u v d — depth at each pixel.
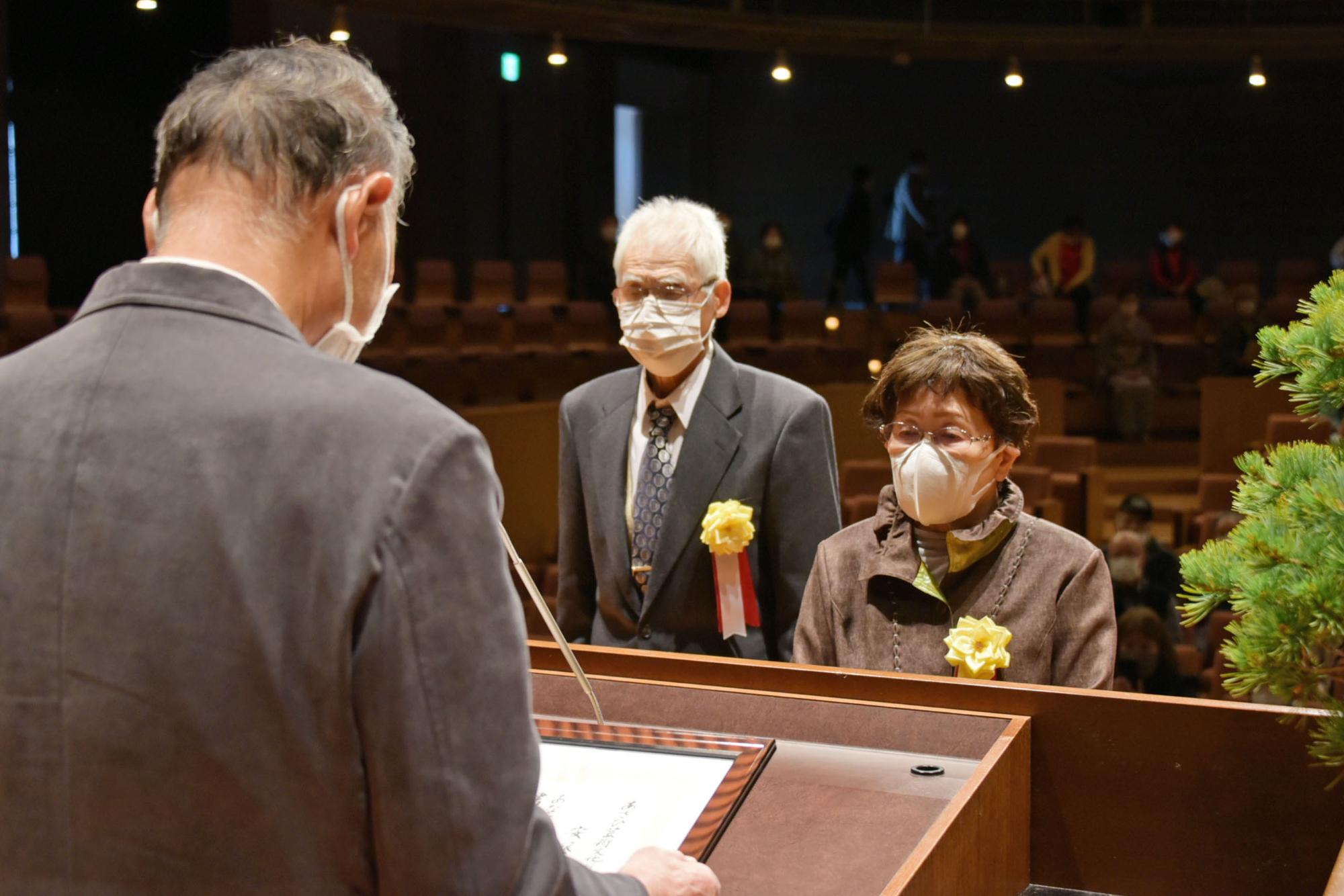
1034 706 1.39
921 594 1.85
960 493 1.79
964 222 12.35
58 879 0.85
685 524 2.32
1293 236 14.92
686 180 16.39
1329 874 1.30
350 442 0.83
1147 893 1.36
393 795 0.81
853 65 15.92
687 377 2.41
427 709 0.81
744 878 1.08
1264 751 1.31
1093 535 8.17
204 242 0.92
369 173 0.97
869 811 1.20
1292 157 14.86
